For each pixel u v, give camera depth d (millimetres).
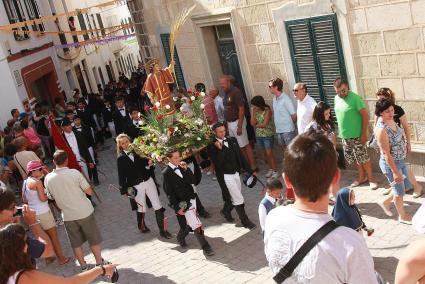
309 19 9148
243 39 10797
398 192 7062
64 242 9516
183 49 13008
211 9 11367
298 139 2570
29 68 19719
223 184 8234
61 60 24703
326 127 8086
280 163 11141
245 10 10477
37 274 4152
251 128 11430
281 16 9695
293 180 2520
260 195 9555
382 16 8008
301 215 2518
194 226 7691
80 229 7676
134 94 19672
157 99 9703
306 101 8836
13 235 4164
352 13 8414
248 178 8273
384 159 7086
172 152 7738
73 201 7512
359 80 8758
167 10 13234
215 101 11211
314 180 2465
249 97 11234
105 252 8734
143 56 16266
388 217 7496
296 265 2457
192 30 12242
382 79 8391
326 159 2473
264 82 10758
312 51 9359
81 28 29719
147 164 8625
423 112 8016
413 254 2570
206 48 12117
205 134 8344
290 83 10141
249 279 6832
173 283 7199
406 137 7359
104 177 13383
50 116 10898
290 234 2498
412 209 7500
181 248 8227
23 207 7680
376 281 2400
